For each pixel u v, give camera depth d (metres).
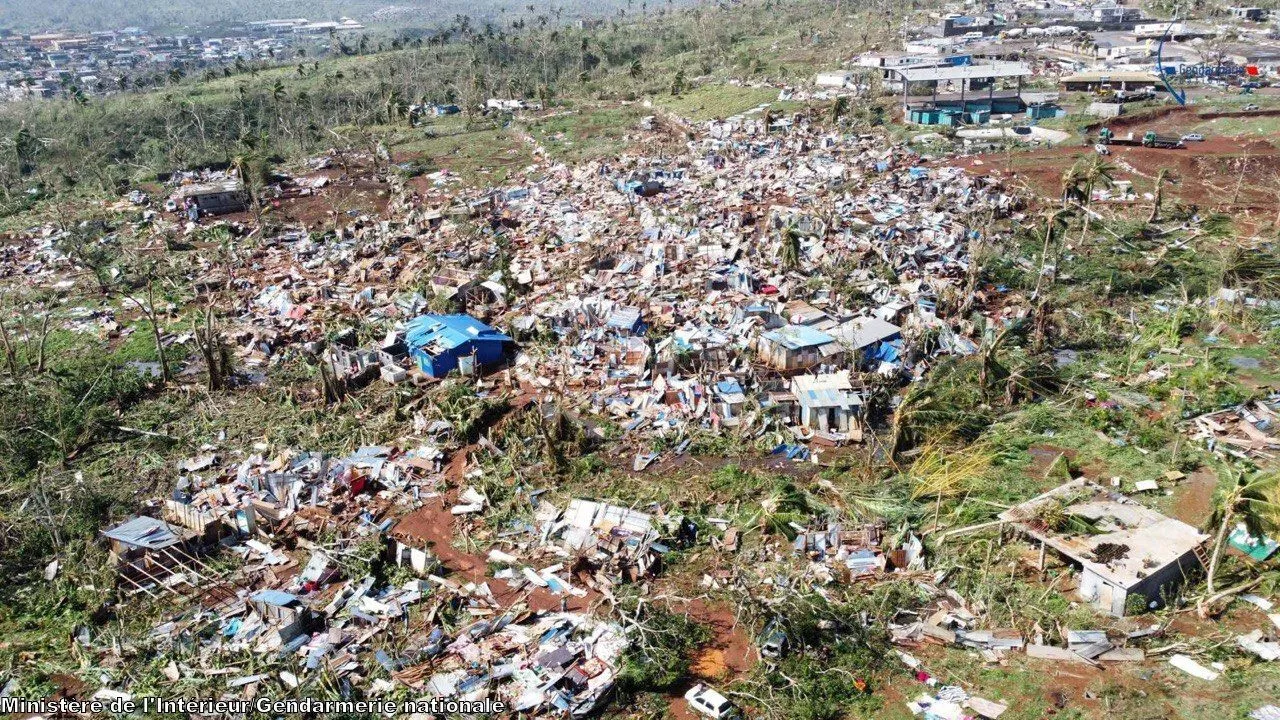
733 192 88.12
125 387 54.91
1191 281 63.00
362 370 56.16
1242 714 28.25
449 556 39.72
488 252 75.56
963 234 71.31
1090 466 43.03
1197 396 48.00
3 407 51.41
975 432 46.56
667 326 59.84
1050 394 49.91
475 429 49.34
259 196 96.00
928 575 36.50
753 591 35.78
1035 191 82.00
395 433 49.66
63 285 75.25
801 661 32.38
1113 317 59.16
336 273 75.06
